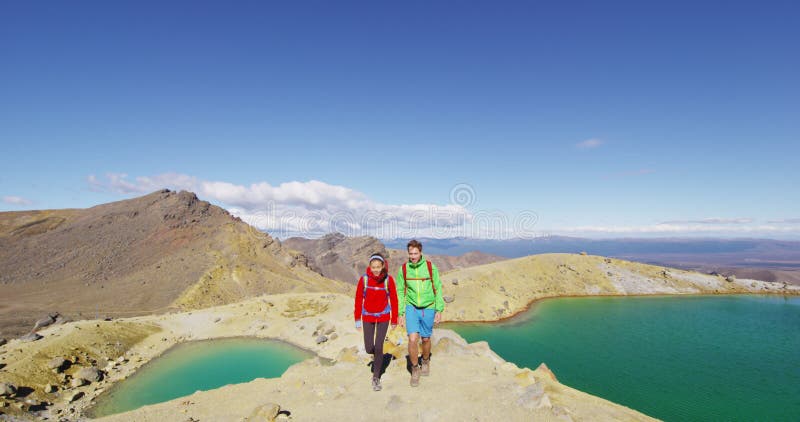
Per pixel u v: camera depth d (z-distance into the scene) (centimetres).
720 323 10175
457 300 11138
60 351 5512
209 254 17488
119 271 16588
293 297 9688
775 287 14988
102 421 1538
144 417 1499
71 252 18275
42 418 4088
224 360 6269
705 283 15025
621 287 14212
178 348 6875
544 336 8769
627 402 5316
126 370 5675
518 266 14800
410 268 1051
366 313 1070
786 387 5844
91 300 13475
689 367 6762
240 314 8450
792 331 9431
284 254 19762
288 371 1841
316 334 7294
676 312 11412
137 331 7194
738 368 6731
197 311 8812
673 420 4812
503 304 11288
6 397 4209
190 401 1603
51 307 12669
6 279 15638
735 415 4894
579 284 14162
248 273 16012
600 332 9144
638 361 7081
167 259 17362
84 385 5009
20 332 9744
